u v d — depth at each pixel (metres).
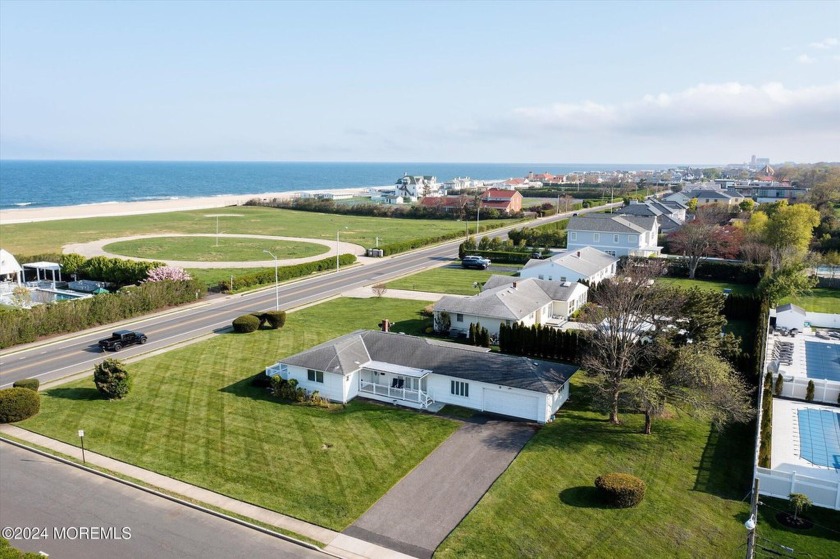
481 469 32.31
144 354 52.34
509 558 24.75
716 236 88.19
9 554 20.38
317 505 28.89
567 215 165.25
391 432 37.06
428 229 141.62
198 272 87.31
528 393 38.72
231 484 30.84
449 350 43.66
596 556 24.83
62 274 85.44
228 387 44.56
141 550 25.48
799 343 54.97
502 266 97.19
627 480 29.12
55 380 46.03
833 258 84.12
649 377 36.50
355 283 83.25
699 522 27.28
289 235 129.25
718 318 43.12
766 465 31.11
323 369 41.91
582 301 68.00
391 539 26.20
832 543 25.67
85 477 31.73
